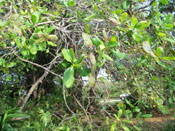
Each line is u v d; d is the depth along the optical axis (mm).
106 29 1473
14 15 1143
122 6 1445
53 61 1478
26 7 1993
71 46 1707
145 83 2014
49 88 7680
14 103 5445
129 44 1398
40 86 7137
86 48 1212
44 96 7035
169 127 5250
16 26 1095
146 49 897
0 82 4465
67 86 718
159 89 1923
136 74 1992
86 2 2207
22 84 6027
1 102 4758
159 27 1351
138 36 1093
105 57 857
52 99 6910
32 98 6754
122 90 2018
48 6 2676
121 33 1300
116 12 1419
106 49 918
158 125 5426
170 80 1734
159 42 1457
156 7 1712
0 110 4309
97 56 896
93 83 757
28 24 1192
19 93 5711
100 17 1591
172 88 1750
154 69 1906
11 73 3939
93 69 771
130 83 1999
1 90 4676
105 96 1698
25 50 1052
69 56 776
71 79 729
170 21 1425
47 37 1024
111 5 1746
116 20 1236
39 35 1018
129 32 1143
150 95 1938
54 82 7367
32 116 4480
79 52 1028
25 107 5340
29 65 4504
